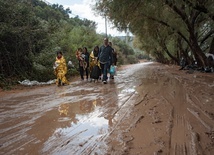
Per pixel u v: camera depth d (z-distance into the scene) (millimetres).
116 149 3826
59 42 23047
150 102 7250
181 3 13961
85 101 7770
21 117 5918
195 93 8617
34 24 16547
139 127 4867
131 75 18609
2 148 4008
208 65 19203
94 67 13508
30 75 14219
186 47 28594
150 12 17156
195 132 4504
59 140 4297
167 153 3650
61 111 6445
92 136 4445
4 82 12141
